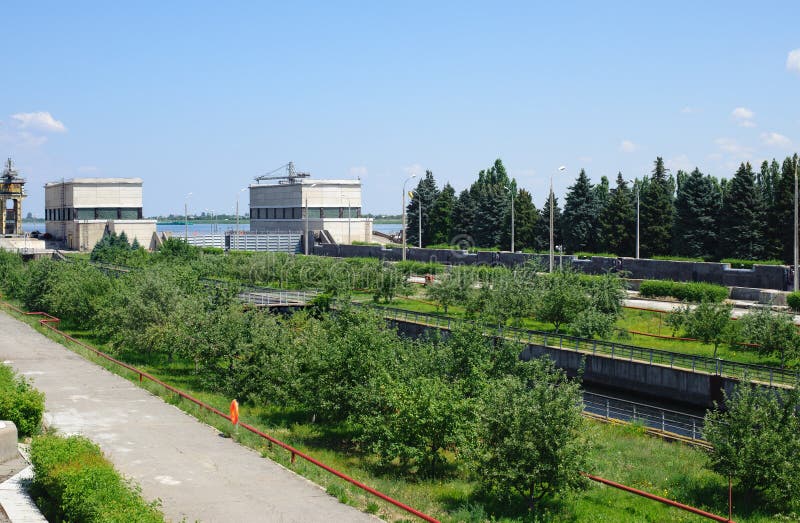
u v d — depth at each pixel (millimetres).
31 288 65562
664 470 27891
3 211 167500
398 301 68875
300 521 20312
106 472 19266
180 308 44750
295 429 32188
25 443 25594
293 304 60500
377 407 29672
